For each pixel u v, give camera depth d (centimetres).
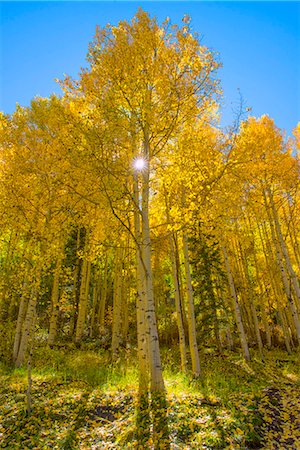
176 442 435
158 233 1183
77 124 555
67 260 1434
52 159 791
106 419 530
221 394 632
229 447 422
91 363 963
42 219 868
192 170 662
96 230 842
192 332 912
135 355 1187
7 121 916
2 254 1330
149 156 667
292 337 1864
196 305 1474
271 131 1129
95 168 548
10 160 891
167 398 559
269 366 1143
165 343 1653
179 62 643
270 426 501
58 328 1688
